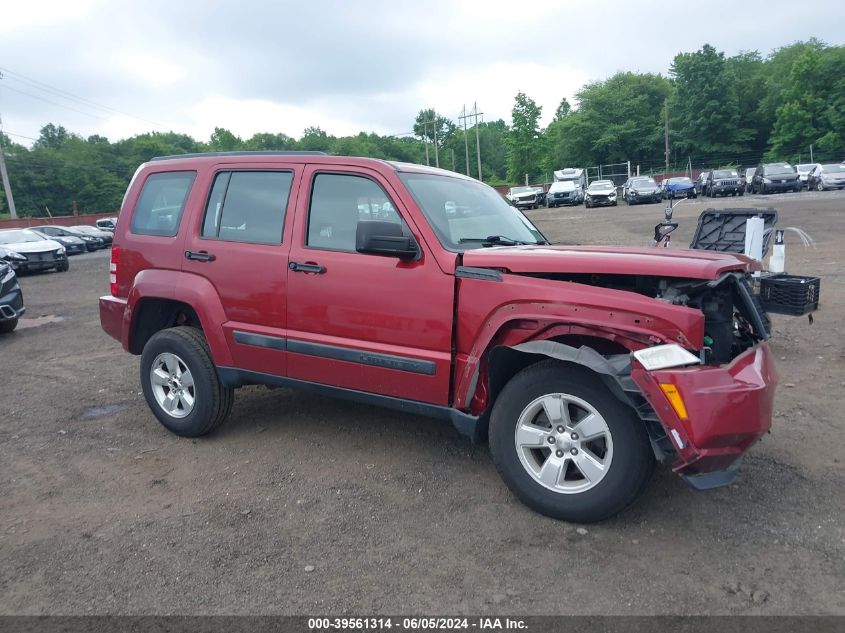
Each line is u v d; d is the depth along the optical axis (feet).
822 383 18.20
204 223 15.78
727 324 11.44
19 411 19.34
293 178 14.58
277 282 14.33
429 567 10.32
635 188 121.49
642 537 10.94
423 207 13.09
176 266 15.94
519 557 10.50
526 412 11.55
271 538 11.37
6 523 12.23
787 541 10.66
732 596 9.32
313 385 14.24
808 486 12.47
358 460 14.60
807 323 24.88
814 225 57.72
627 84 241.55
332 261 13.58
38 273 71.20
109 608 9.52
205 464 14.71
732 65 242.37
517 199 145.07
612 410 10.68
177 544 11.26
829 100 193.06
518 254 11.92
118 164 337.72
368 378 13.38
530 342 11.40
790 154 197.88
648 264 10.83
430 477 13.58
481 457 14.56
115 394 20.83
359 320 13.30
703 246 24.89
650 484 12.81
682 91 224.33
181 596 9.77
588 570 10.07
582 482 11.27
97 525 12.04
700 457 9.80
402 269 12.77
